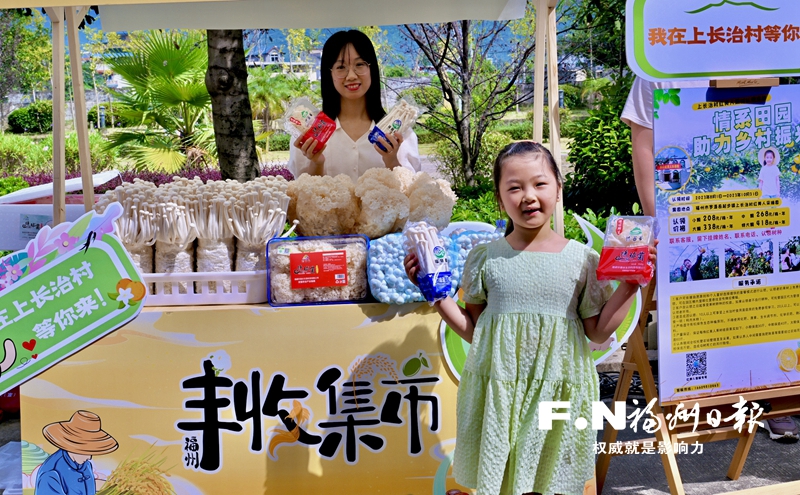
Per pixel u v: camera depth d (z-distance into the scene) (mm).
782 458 2959
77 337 2264
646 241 1910
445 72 8984
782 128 2355
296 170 3311
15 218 3553
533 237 2053
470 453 2059
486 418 1982
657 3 2215
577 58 8922
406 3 3232
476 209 6801
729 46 2275
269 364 2322
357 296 2387
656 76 2238
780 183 2371
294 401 2340
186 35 8984
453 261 2350
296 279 2334
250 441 2344
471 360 2059
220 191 2443
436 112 9156
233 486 2357
